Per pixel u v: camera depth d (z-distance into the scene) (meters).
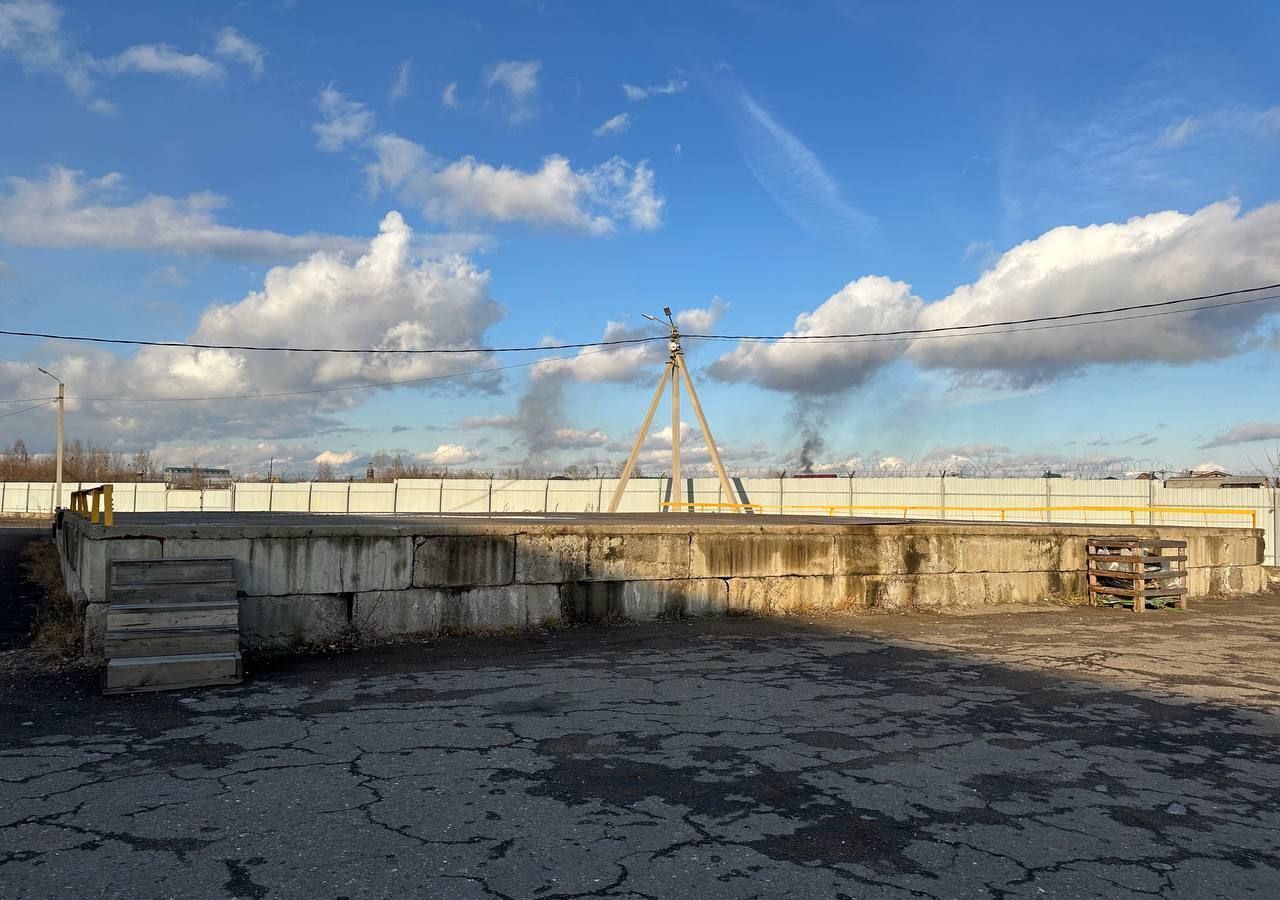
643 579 11.77
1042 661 9.56
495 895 3.71
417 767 5.49
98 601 8.89
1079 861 4.19
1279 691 8.23
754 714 6.98
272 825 4.48
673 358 35.81
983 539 14.37
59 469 50.59
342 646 9.87
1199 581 16.78
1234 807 4.99
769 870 4.02
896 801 5.00
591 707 7.16
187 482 59.44
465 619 10.64
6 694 7.52
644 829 4.49
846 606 13.13
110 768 5.45
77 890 3.71
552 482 44.47
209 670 7.89
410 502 47.34
